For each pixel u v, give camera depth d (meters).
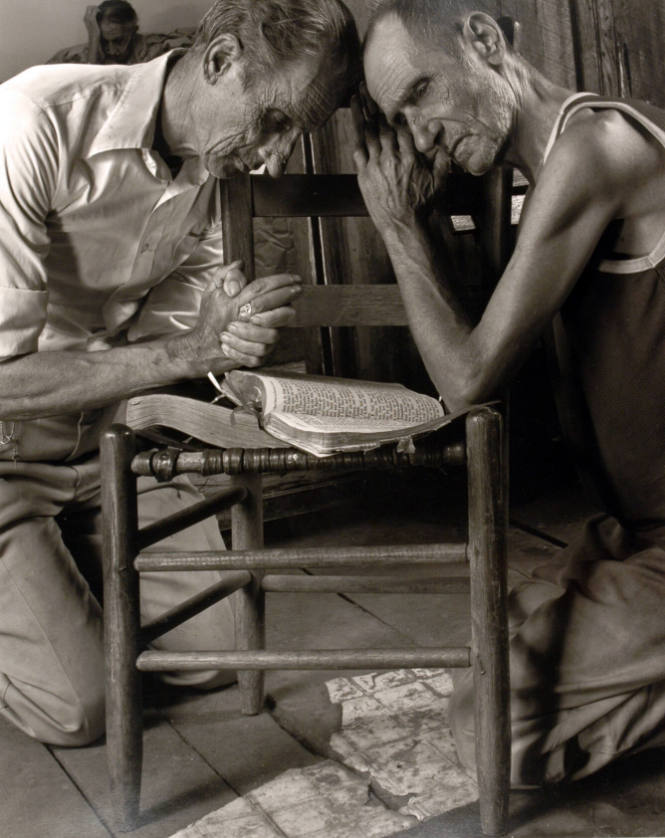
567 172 1.43
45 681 1.83
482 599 1.47
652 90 3.26
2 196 1.61
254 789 1.69
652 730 1.60
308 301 1.79
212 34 1.56
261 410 1.47
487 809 1.52
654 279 1.49
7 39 3.46
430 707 1.92
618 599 1.59
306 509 2.96
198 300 2.07
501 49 1.54
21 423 1.87
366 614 2.35
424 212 1.65
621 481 1.66
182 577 2.06
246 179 1.75
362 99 1.65
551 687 1.58
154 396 1.56
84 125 1.67
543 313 1.49
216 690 2.05
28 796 1.71
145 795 1.69
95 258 1.85
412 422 1.50
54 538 1.92
